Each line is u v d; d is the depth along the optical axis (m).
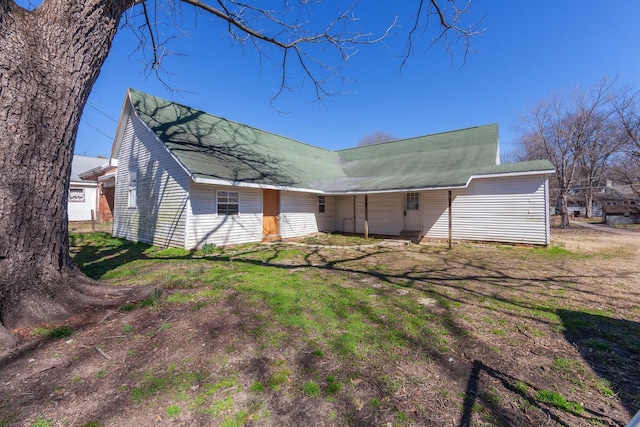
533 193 10.09
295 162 14.64
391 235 13.38
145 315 3.59
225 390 2.26
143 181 10.99
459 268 6.82
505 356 2.83
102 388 2.25
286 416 2.01
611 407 2.12
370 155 17.75
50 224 3.51
